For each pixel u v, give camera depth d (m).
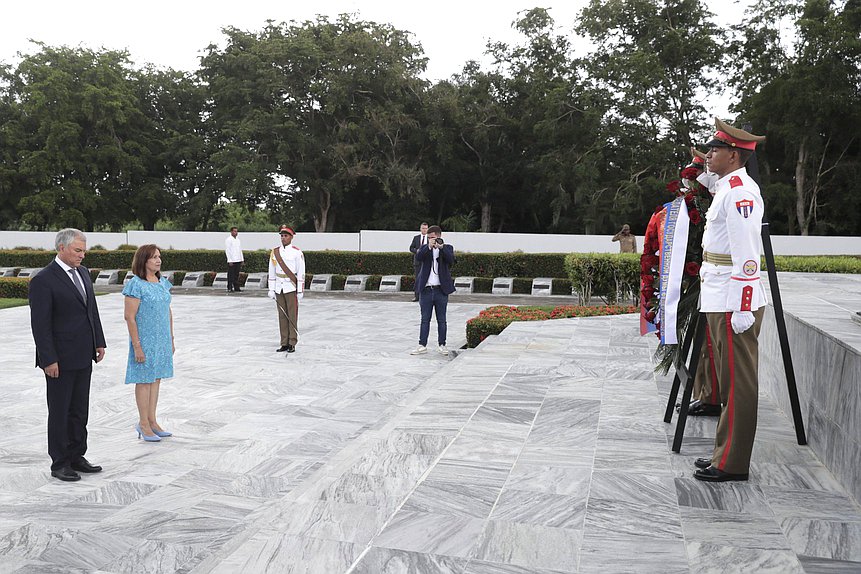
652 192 31.66
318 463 5.30
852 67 27.30
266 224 47.81
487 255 22.50
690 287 4.03
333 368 9.08
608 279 13.29
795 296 6.00
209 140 38.56
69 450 4.98
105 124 35.34
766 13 30.00
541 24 34.84
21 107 36.22
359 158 35.16
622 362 6.85
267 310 15.90
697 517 3.06
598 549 2.76
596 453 4.00
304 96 35.22
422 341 10.17
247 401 7.31
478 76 35.12
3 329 12.55
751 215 3.25
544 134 33.03
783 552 2.71
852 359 3.29
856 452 3.22
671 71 31.95
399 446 4.26
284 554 2.79
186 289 22.55
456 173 37.06
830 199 30.52
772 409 4.89
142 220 39.06
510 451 4.08
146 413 5.85
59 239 4.94
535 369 6.56
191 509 4.35
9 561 3.59
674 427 4.52
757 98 29.31
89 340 4.99
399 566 2.65
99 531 3.99
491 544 2.82
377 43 33.62
